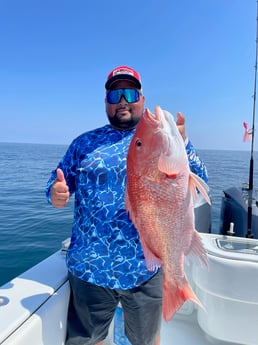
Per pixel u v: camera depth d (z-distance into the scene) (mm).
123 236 1573
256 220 2637
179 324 2246
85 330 1656
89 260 1579
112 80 1760
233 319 1769
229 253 1738
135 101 1767
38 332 1431
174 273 1277
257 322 1744
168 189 1249
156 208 1261
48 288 1660
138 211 1288
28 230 7051
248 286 1696
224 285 1738
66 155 1853
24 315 1417
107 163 1634
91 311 1619
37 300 1549
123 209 1584
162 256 1278
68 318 1709
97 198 1609
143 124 1269
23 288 1657
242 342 1782
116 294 1605
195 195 1290
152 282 1605
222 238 1976
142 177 1267
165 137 1227
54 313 1564
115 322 1912
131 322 1650
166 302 1271
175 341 2068
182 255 1282
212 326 1846
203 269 1812
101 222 1591
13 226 7410
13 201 11125
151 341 1671
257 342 1762
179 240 1276
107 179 1619
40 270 1865
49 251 5684
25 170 24719
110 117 1801
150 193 1260
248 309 1739
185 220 1271
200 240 1291
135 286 1570
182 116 1477
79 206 1680
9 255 5477
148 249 1298
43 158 43688
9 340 1272
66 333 1711
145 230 1284
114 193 1604
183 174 1248
